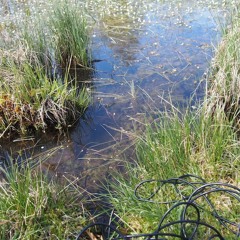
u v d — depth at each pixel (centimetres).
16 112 327
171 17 575
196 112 288
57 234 206
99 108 357
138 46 485
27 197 208
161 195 222
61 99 332
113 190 250
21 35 404
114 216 225
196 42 478
